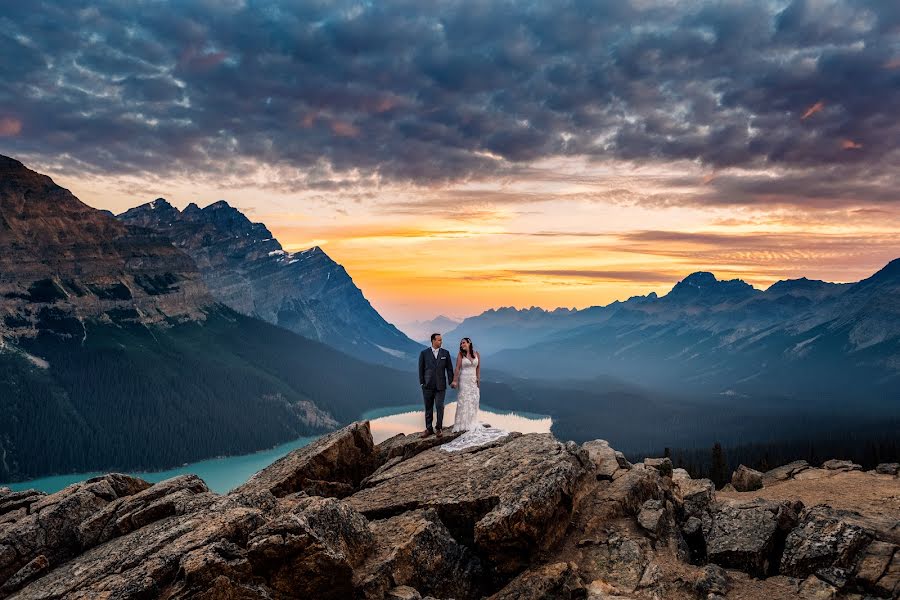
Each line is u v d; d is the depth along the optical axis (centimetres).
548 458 2195
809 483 3316
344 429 2862
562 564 1772
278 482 2502
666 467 2770
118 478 2236
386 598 1608
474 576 1862
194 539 1547
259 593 1436
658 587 1705
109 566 1589
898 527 1856
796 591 1662
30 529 1905
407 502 2100
